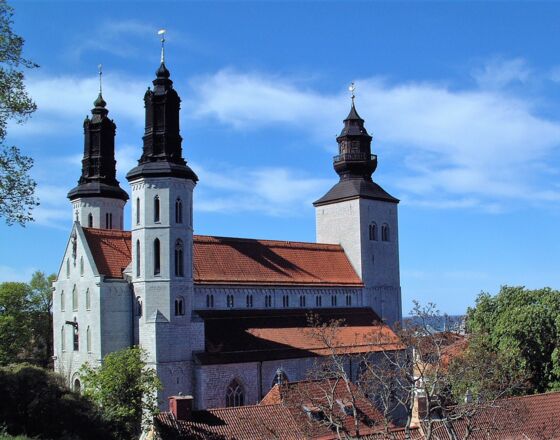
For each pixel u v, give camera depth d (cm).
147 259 9831
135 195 10112
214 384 9638
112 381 7769
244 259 11581
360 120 13825
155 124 10106
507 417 6794
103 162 12438
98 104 12606
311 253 12862
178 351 9675
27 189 5794
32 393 6272
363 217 13338
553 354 9181
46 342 15138
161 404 9250
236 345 10150
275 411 7006
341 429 6347
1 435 5631
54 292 11112
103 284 9906
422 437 6475
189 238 10069
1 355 13662
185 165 10188
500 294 10494
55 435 6225
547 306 9806
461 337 9806
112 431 7181
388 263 13625
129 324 10025
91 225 12262
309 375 8581
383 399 6781
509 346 9425
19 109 5681
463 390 7588
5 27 5612
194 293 10469
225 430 6600
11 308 14712
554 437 7038
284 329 10962
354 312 12625
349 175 13725
